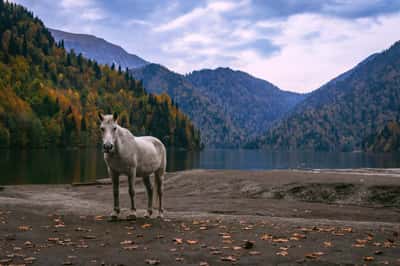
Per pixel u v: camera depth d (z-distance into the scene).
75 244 8.66
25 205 16.61
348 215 16.62
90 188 29.78
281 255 7.66
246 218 13.29
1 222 11.43
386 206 18.73
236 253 7.83
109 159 11.43
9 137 125.56
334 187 21.41
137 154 11.85
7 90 156.75
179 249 8.17
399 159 121.44
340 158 133.75
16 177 44.81
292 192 21.97
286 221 12.78
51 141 147.12
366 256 7.57
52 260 7.32
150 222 11.60
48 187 30.66
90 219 12.31
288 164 94.50
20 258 7.46
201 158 119.25
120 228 10.61
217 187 25.30
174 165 79.06
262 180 25.23
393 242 8.97
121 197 23.52
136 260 7.32
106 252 7.93
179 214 14.49
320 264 7.05
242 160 116.31
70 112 164.75
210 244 8.66
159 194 13.07
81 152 120.06
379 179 22.94
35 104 166.62
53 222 11.67
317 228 10.80
